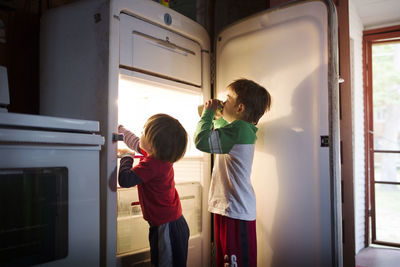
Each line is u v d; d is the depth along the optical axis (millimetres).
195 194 1633
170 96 1691
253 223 1338
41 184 924
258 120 1426
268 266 1493
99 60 1225
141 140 1261
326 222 1328
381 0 2768
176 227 1238
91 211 1053
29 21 1516
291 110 1438
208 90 1715
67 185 986
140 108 1714
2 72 1126
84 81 1271
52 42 1390
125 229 1283
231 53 1677
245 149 1321
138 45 1321
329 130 1330
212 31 2207
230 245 1283
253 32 1586
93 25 1254
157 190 1213
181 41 1554
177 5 2148
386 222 3773
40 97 1423
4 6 1397
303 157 1397
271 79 1510
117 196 1263
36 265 909
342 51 1997
